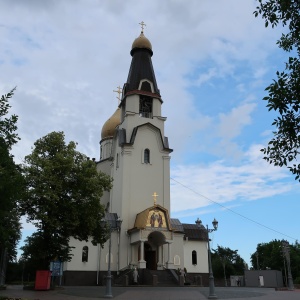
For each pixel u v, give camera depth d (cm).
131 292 2589
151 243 4328
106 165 5678
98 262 4175
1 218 1564
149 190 4597
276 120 951
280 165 1000
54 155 2947
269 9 1027
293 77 930
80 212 2808
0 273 3222
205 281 4869
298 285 4597
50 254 2786
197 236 5066
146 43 5359
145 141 4794
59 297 2123
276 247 8481
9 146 1518
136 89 4997
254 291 2812
